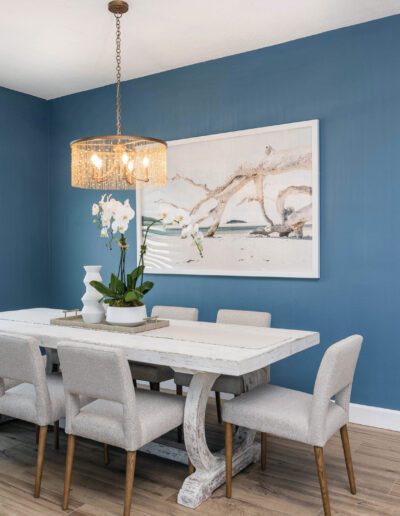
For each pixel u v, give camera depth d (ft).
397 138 10.52
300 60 11.64
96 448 9.61
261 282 12.22
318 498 7.62
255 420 7.39
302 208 11.53
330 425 7.10
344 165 11.11
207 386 7.75
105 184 10.00
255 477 8.34
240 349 7.50
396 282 10.56
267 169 12.01
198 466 7.79
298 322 11.71
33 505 7.45
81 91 15.40
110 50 12.19
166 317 11.62
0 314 11.50
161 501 7.56
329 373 6.81
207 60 12.96
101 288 9.19
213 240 12.84
